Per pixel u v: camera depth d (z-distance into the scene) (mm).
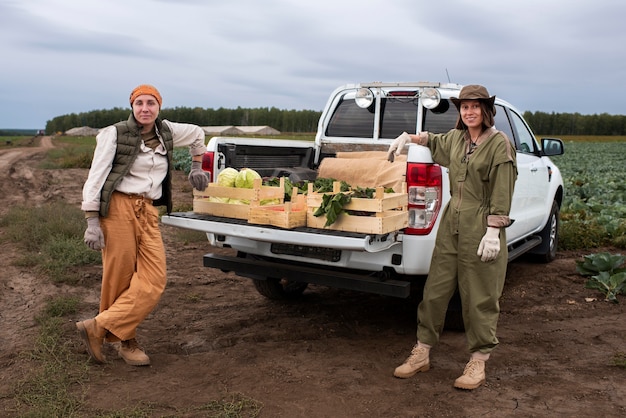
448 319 4980
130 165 3939
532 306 6012
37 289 6137
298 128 158250
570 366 4379
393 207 4125
